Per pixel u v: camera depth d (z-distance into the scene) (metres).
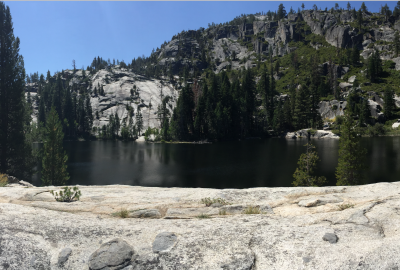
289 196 6.69
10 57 34.31
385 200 4.98
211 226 4.15
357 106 109.62
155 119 162.12
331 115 118.12
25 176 33.22
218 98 116.88
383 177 32.56
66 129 138.50
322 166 41.12
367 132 94.62
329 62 156.88
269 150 67.38
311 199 6.11
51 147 27.48
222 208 5.80
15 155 32.06
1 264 2.97
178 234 3.80
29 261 3.10
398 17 198.62
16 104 33.72
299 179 24.80
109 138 137.38
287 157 54.78
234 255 3.15
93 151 76.44
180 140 108.75
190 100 115.06
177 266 3.00
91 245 3.50
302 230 3.75
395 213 4.10
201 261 3.07
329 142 81.06
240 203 6.21
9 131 33.06
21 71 34.84
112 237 3.72
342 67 154.62
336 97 124.56
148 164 51.75
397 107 112.56
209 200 6.32
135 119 165.25
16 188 7.83
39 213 4.56
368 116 104.56
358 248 2.98
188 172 42.62
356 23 198.38
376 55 139.25
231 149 73.19
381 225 3.71
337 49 175.00
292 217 4.61
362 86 129.50
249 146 79.31
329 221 4.24
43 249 3.34
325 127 105.00
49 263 3.12
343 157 23.34
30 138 39.00
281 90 158.12
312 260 2.89
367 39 182.38
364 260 2.72
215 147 80.00
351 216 4.27
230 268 2.90
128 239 3.66
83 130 147.12
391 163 41.16
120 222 4.50
